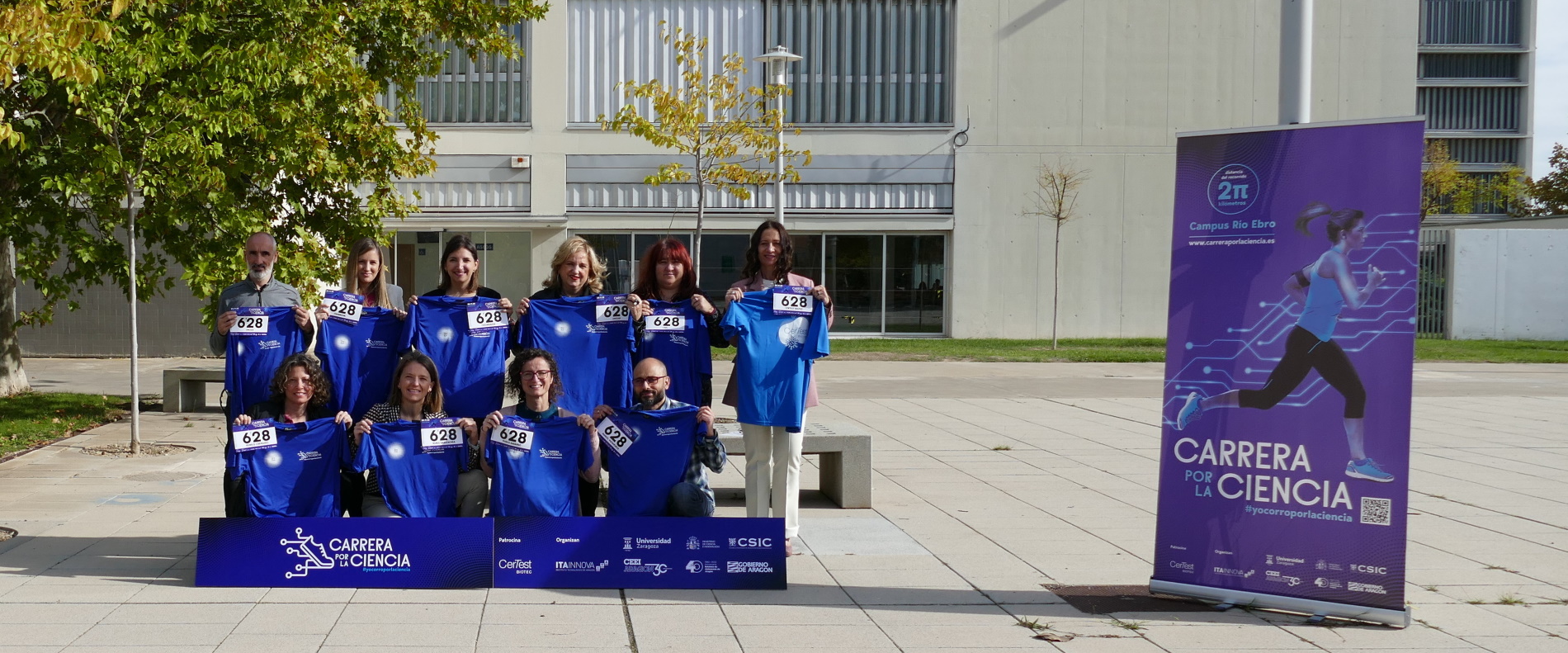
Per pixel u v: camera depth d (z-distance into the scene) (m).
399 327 7.01
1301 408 5.84
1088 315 30.16
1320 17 29.80
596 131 29.19
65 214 12.80
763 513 7.08
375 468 6.38
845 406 16.47
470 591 6.19
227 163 12.53
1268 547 5.92
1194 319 6.12
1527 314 33.22
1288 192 5.85
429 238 29.67
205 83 11.71
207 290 12.59
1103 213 30.03
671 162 28.95
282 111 12.20
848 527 8.09
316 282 14.48
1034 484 9.98
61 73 8.38
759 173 21.19
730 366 23.92
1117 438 13.07
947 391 18.83
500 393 6.94
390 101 28.73
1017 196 29.94
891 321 30.27
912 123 29.75
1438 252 33.53
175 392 15.04
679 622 5.65
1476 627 5.69
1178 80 29.92
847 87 29.62
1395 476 5.62
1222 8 29.81
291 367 6.45
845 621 5.70
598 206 29.34
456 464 6.43
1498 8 69.06
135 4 10.95
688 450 6.54
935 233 30.14
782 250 7.20
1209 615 5.86
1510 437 13.50
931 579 6.58
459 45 16.45
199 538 6.16
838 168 29.59
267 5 12.31
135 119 11.08
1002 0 29.64
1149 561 7.05
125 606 5.77
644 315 6.88
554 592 6.19
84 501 8.63
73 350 24.39
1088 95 29.83
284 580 6.18
